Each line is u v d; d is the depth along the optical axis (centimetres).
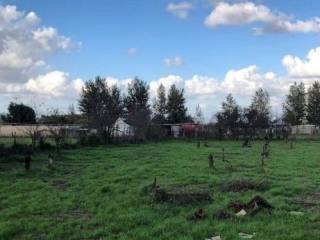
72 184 2066
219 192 1811
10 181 2142
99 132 4728
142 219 1385
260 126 6184
